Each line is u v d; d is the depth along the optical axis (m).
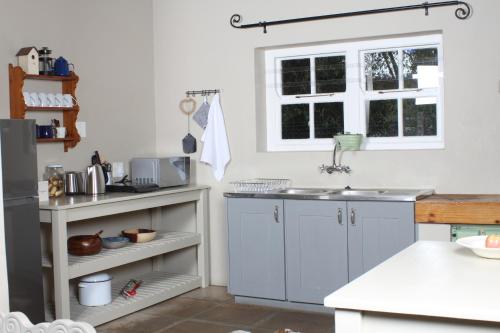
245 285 4.91
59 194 4.60
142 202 4.79
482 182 4.58
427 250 2.53
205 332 4.23
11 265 3.74
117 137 5.37
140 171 5.20
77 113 4.86
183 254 5.66
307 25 5.11
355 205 4.46
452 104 4.64
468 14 4.55
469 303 1.73
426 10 4.66
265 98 5.50
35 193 3.88
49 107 4.62
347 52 5.17
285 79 5.44
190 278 5.43
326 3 5.02
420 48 4.93
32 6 4.61
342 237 4.53
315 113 5.34
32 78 4.53
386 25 4.82
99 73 5.19
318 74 5.30
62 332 1.90
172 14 5.65
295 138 5.43
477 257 2.37
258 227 4.84
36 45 4.64
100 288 4.56
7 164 3.70
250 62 5.34
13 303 3.76
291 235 4.71
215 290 5.38
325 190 4.96
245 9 5.34
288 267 4.74
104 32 5.24
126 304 4.61
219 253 5.54
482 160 4.57
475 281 1.99
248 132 5.38
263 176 5.34
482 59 4.53
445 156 4.68
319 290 4.63
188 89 5.62
